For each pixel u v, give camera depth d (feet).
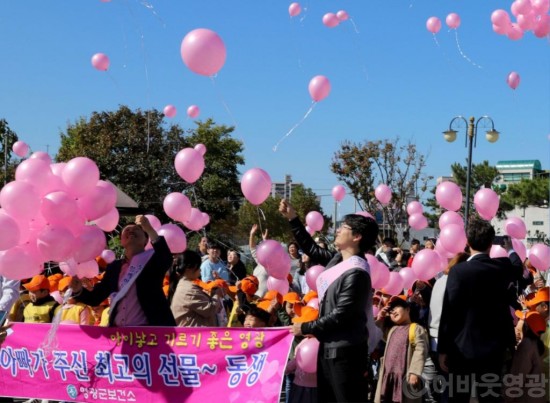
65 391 18.99
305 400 18.75
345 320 14.70
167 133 98.84
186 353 17.61
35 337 19.48
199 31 18.56
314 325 14.89
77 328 18.97
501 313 16.71
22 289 27.30
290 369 19.39
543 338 20.67
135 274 17.84
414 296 23.80
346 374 14.85
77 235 17.81
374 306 22.72
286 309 22.22
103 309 24.03
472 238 17.20
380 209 83.35
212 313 21.81
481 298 16.44
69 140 104.53
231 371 17.16
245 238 118.73
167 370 17.75
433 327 21.44
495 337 16.48
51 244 16.60
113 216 21.07
